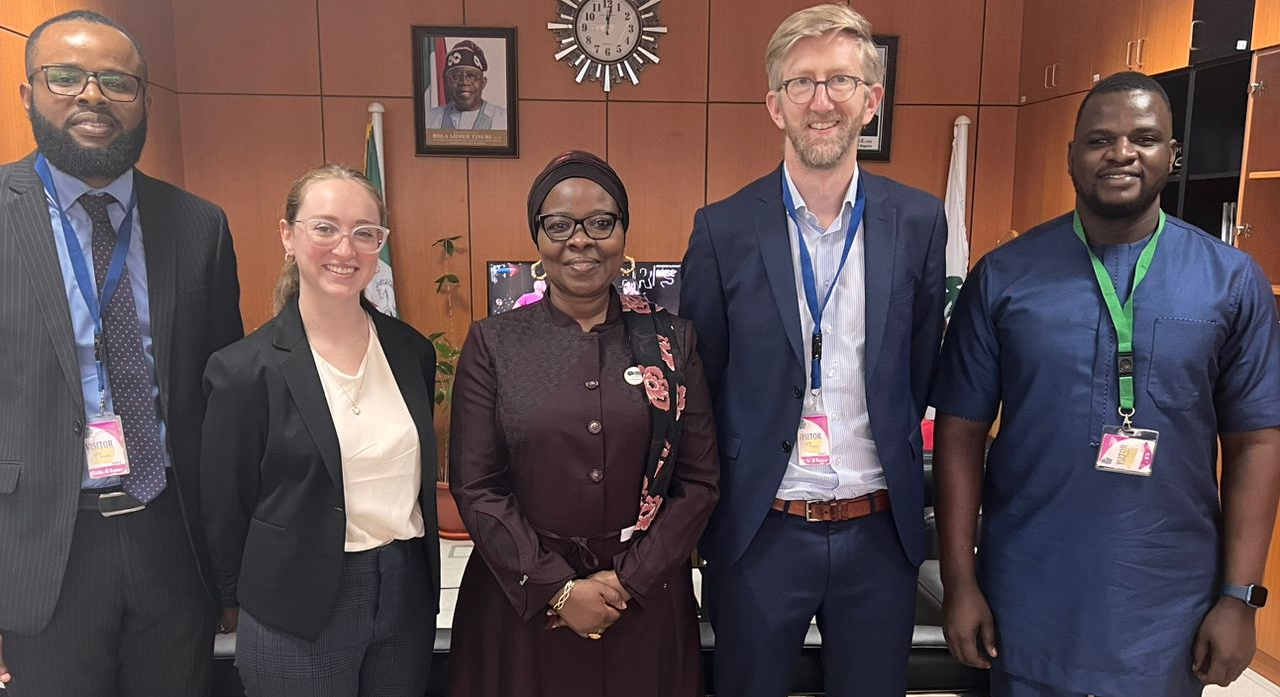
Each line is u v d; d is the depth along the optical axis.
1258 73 3.09
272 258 4.99
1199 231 1.62
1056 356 1.60
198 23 4.74
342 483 1.54
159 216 1.67
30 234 1.54
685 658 1.68
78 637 1.57
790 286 1.72
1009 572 1.69
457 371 1.70
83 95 1.50
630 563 1.55
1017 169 5.19
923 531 1.79
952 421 1.78
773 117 1.76
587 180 1.58
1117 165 1.53
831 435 1.73
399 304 5.09
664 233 5.16
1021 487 1.67
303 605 1.52
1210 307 1.54
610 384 1.59
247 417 1.53
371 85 4.88
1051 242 1.68
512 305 4.86
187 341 1.67
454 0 4.82
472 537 1.59
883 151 5.16
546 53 4.93
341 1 4.78
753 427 1.74
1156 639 1.57
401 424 1.63
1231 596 1.56
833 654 1.82
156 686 1.69
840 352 1.73
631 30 4.93
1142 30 3.91
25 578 1.52
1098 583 1.58
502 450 1.64
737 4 4.96
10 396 1.52
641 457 1.59
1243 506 1.56
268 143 4.89
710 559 1.81
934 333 1.80
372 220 1.60
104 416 1.57
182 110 4.81
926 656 2.54
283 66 4.82
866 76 1.66
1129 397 1.55
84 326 1.56
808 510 1.73
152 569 1.62
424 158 4.98
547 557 1.53
